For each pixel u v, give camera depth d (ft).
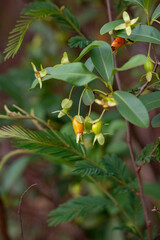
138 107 2.27
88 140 3.65
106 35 3.29
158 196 3.67
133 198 3.18
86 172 2.74
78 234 5.06
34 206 5.49
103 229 4.16
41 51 5.12
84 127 2.45
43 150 2.79
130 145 2.73
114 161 2.96
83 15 4.60
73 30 3.08
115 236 4.02
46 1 3.11
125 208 3.23
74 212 3.08
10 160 5.04
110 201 3.15
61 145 2.76
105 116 4.13
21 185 5.26
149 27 2.44
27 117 2.52
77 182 4.45
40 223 5.38
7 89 4.55
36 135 2.68
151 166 4.92
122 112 2.27
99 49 2.42
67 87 4.49
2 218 4.15
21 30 2.51
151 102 2.50
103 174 2.77
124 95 2.31
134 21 2.37
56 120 4.43
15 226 5.40
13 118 2.51
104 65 2.40
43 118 4.37
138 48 3.49
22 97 4.59
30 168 5.43
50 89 4.58
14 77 4.67
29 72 4.77
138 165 2.76
